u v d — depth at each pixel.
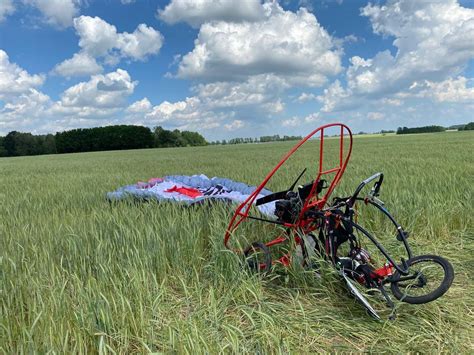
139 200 7.26
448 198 6.71
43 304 2.98
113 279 3.75
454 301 3.61
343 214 3.81
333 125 3.92
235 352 2.68
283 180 9.78
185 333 2.80
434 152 20.19
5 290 3.35
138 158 32.44
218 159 24.02
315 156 21.95
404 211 5.93
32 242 4.66
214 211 5.60
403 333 3.18
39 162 34.44
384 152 22.75
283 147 43.59
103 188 10.45
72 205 7.81
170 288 4.14
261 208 5.81
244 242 4.80
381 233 5.73
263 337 2.99
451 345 2.99
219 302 3.64
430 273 3.84
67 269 4.16
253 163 18.16
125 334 2.93
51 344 2.62
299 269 4.05
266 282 4.11
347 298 3.82
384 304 3.60
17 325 3.07
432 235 5.47
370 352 2.98
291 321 3.40
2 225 5.71
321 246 4.08
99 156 43.69
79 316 3.02
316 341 3.15
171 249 4.54
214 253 4.33
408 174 9.97
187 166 18.47
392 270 3.56
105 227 5.18
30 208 7.54
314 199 4.44
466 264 4.54
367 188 7.46
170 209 6.02
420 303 3.23
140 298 3.24
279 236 4.70
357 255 3.75
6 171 22.17
